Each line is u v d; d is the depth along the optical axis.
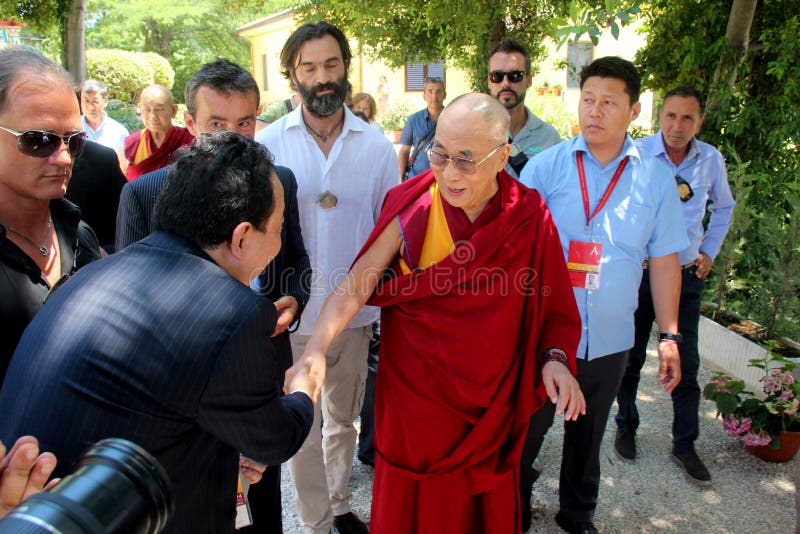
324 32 2.41
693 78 5.37
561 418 3.77
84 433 1.13
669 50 5.50
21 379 1.20
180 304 1.22
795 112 4.99
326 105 2.43
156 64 22.19
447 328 2.01
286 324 1.97
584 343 2.51
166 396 1.16
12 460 0.94
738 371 4.10
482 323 2.00
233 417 1.24
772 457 3.26
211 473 1.36
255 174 1.34
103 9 26.83
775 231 4.40
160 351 1.17
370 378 3.14
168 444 1.20
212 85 2.10
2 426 1.20
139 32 28.02
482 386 2.03
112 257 1.33
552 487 3.11
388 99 18.12
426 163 5.14
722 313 4.78
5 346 1.61
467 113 1.83
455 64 7.36
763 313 4.42
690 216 3.27
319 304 2.60
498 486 2.20
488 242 1.97
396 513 2.20
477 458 2.09
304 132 2.52
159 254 1.30
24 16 9.14
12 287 1.60
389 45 7.38
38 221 1.74
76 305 1.22
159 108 4.20
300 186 2.53
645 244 2.54
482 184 1.91
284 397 1.56
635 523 2.83
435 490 2.14
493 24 6.06
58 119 1.57
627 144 2.53
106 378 1.15
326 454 2.72
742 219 4.60
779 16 5.17
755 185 5.16
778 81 5.20
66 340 1.18
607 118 2.40
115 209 2.91
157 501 0.92
